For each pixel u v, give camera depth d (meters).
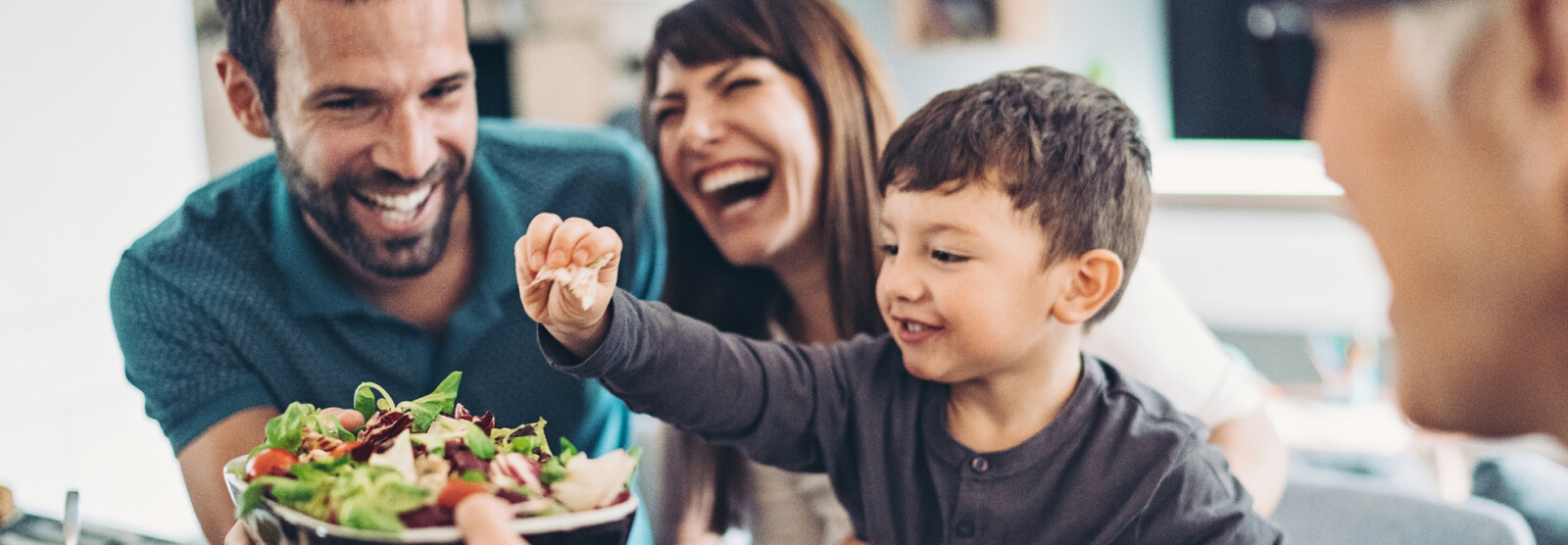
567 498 0.48
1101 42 3.12
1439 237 0.30
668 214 1.01
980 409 0.72
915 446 0.74
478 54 1.50
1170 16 3.05
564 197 0.97
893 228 0.68
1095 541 0.69
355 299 0.89
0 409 1.41
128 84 1.49
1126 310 0.91
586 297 0.52
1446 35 0.28
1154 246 3.23
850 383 0.76
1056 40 3.11
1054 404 0.71
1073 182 0.65
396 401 0.92
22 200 1.41
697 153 0.96
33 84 1.40
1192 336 0.95
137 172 1.51
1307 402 2.37
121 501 1.54
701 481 1.10
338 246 0.87
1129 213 0.68
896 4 3.14
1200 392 0.92
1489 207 0.29
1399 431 2.16
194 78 1.56
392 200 0.86
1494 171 0.28
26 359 1.43
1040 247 0.65
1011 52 3.11
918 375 0.68
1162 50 3.09
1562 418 0.31
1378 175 0.30
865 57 0.98
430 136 0.86
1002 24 3.10
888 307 0.68
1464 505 1.14
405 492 0.45
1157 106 3.15
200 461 0.86
